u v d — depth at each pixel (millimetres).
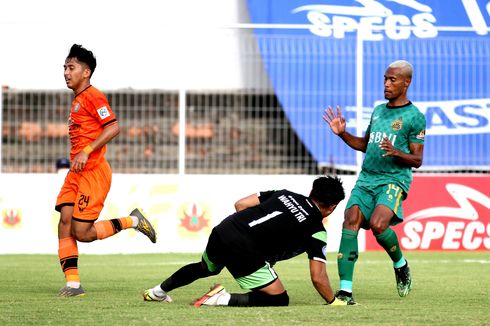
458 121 49469
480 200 48250
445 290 31172
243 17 59719
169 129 55312
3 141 54031
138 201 46188
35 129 54562
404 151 28438
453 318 23562
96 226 28891
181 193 46594
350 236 27406
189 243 46656
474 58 48781
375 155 28375
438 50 48750
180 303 26438
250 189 46750
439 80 48906
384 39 48844
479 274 36938
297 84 48125
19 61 50250
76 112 28500
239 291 30531
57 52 50750
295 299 28328
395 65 28359
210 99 55625
